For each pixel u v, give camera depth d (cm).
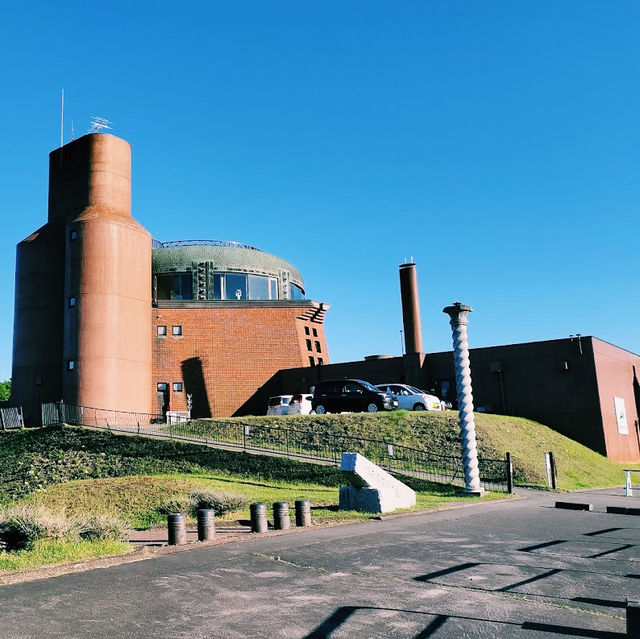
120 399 4334
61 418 4059
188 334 4941
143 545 1257
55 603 771
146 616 716
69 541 1189
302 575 912
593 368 3738
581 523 1436
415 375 4309
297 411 3888
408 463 2831
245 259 5756
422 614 719
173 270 5575
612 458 3744
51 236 4853
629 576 891
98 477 3170
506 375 4000
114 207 4728
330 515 1614
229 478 2864
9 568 952
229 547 1153
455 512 1688
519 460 2725
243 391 4925
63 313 4772
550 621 692
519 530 1329
